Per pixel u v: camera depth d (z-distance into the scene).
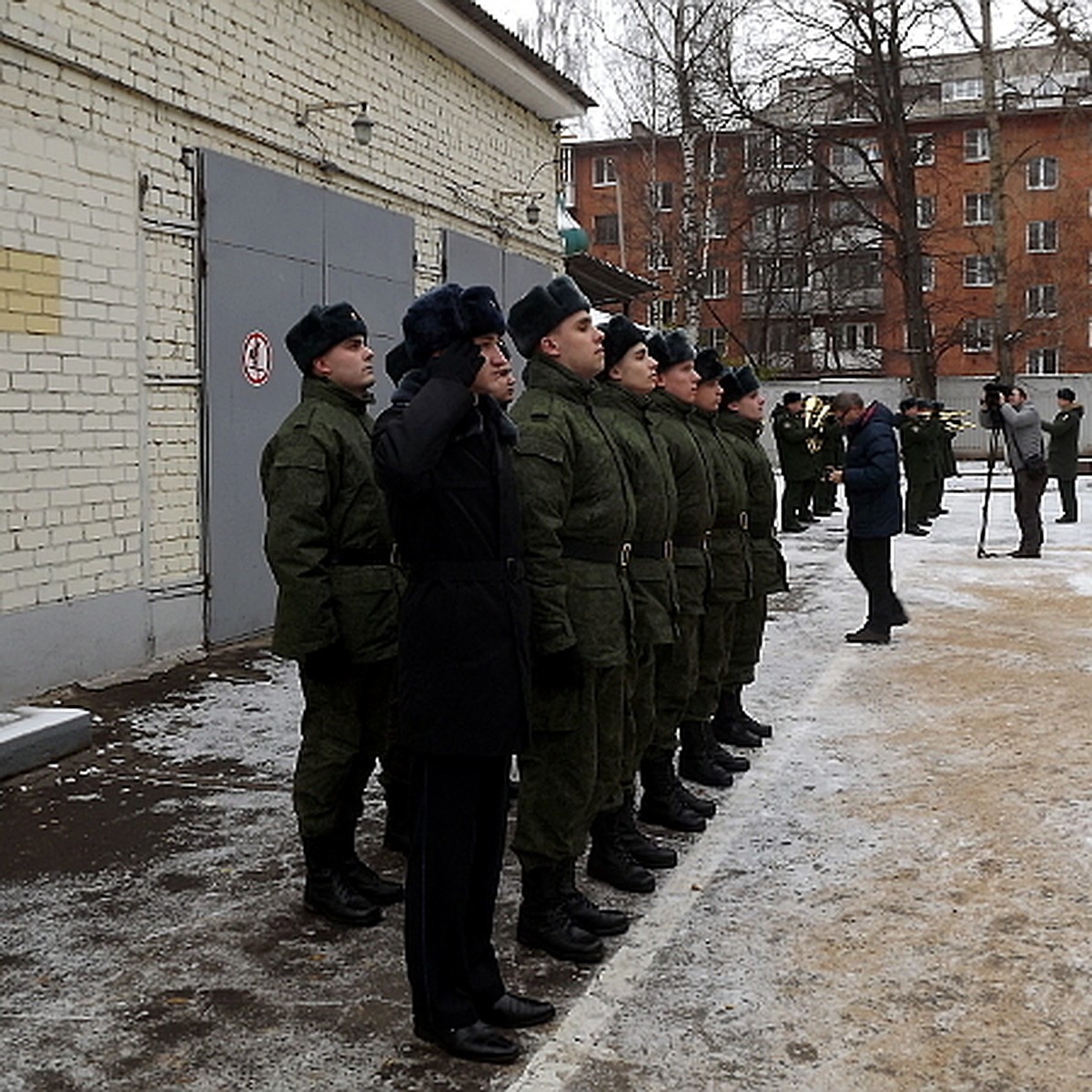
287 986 3.85
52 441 7.40
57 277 7.42
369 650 4.25
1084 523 17.78
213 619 8.73
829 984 3.86
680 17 28.59
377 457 3.36
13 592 7.14
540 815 4.07
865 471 9.14
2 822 5.29
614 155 46.97
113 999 3.76
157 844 5.04
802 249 35.94
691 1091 3.25
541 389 4.18
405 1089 3.27
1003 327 31.56
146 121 8.12
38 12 7.23
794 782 5.93
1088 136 45.81
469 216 13.16
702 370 6.04
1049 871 4.75
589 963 4.02
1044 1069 3.35
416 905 3.46
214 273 8.70
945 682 7.95
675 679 5.32
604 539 4.20
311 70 10.06
